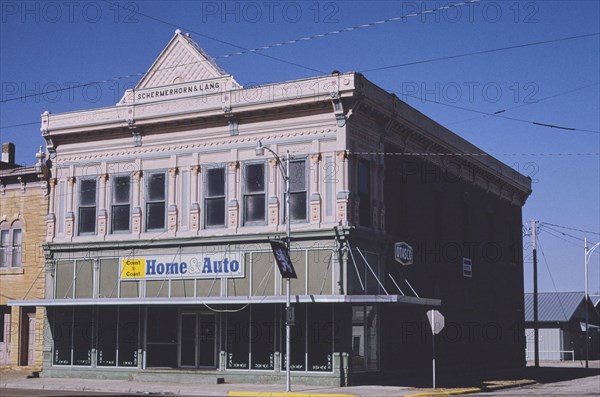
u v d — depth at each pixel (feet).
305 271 104.32
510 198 172.24
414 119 121.80
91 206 120.26
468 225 145.59
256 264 107.86
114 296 116.47
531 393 97.25
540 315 238.68
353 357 103.76
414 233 121.70
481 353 148.66
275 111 108.37
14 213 128.57
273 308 106.63
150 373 112.06
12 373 123.24
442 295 131.13
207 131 113.29
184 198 113.80
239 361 108.06
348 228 101.65
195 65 115.44
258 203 109.09
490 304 154.92
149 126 116.26
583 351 246.88
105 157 119.96
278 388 99.35
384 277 110.93
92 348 117.08
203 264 111.14
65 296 119.85
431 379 115.96
